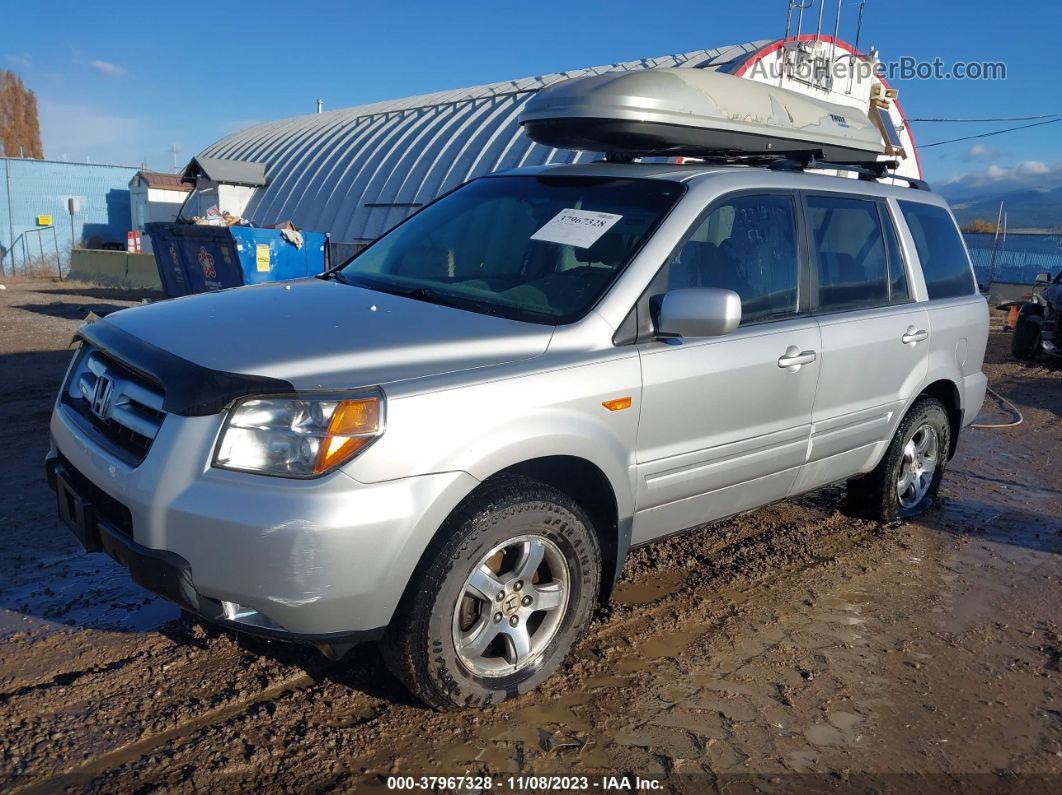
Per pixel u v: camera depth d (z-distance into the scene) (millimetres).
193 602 2584
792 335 3896
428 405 2682
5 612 3654
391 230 4383
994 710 3283
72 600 3789
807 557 4699
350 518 2502
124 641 3438
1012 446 7629
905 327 4656
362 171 21844
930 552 4895
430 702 2920
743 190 3832
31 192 37500
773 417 3865
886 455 4980
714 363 3500
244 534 2465
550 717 3055
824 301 4219
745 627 3834
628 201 3672
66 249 38219
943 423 5324
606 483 3217
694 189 3631
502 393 2844
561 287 3387
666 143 4012
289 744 2811
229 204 25281
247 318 3090
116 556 2789
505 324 3135
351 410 2559
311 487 2494
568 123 3941
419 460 2637
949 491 6109
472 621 2988
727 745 2949
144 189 30812
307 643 2619
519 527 2916
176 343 2850
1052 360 13406
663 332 3250
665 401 3332
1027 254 28328
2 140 59562
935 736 3088
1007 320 18547
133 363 2785
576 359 3072
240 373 2588
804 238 4125
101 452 2824
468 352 2920
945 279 5234
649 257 3379
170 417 2615
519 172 4305
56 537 4527
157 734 2832
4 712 2914
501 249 3734
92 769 2643
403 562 2631
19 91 59688
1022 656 3727
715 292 3148
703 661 3506
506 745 2875
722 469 3688
